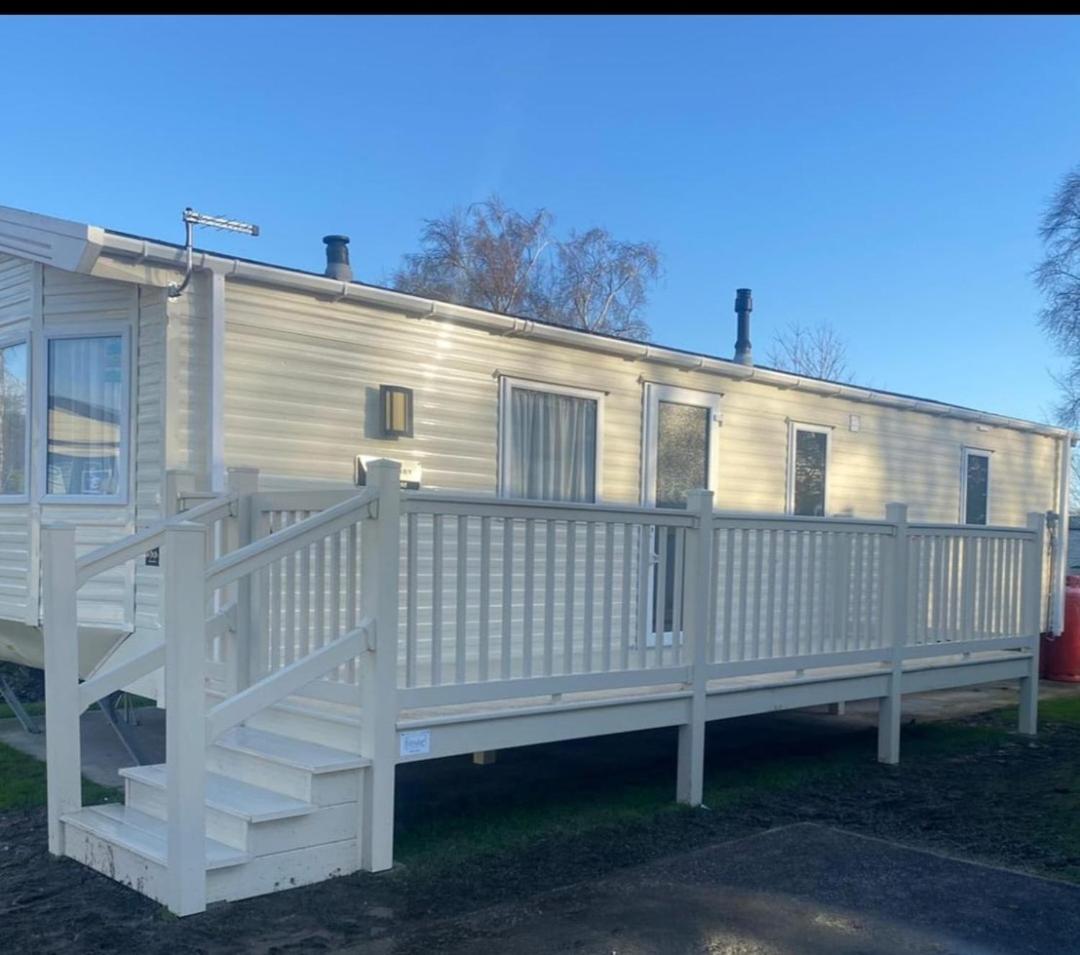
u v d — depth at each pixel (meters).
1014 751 8.07
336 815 4.65
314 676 4.55
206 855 4.32
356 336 6.86
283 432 6.48
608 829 5.62
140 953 3.84
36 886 4.55
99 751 7.20
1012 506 12.89
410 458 7.13
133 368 6.37
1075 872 4.99
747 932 4.17
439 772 7.05
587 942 4.04
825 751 7.99
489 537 5.16
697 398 9.06
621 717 5.73
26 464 6.94
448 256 28.00
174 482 5.95
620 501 8.45
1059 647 12.43
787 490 9.91
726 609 6.31
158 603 6.15
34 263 6.89
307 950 3.89
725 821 5.87
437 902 4.44
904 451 11.28
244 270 6.23
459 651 5.05
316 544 5.14
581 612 7.54
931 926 4.26
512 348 7.75
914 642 7.69
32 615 6.85
